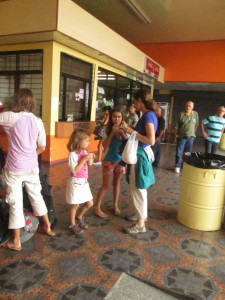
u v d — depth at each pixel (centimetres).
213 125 561
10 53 557
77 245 233
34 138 212
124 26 853
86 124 622
